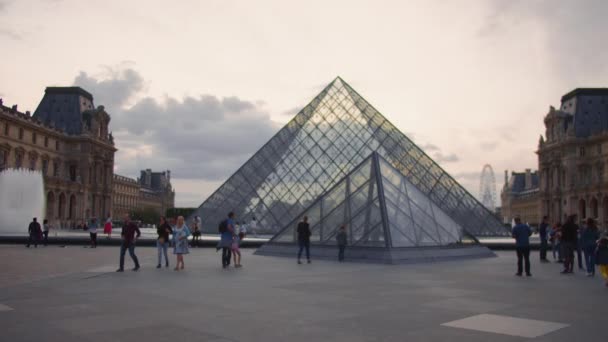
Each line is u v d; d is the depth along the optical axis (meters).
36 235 50.50
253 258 37.31
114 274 25.33
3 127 146.25
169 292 18.98
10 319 13.77
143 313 14.73
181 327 12.91
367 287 20.78
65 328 12.69
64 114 190.62
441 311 15.32
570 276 26.22
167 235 29.22
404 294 18.81
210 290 19.58
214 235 65.56
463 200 64.19
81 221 176.00
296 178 65.38
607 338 11.99
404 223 36.38
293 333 12.34
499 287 21.06
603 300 17.69
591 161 190.75
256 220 63.00
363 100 70.88
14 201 93.19
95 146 190.25
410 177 63.72
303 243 32.81
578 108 199.00
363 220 36.69
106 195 199.38
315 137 68.56
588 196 182.12
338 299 17.52
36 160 164.62
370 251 33.72
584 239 27.12
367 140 66.81
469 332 12.53
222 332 12.39
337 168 65.12
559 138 198.75
